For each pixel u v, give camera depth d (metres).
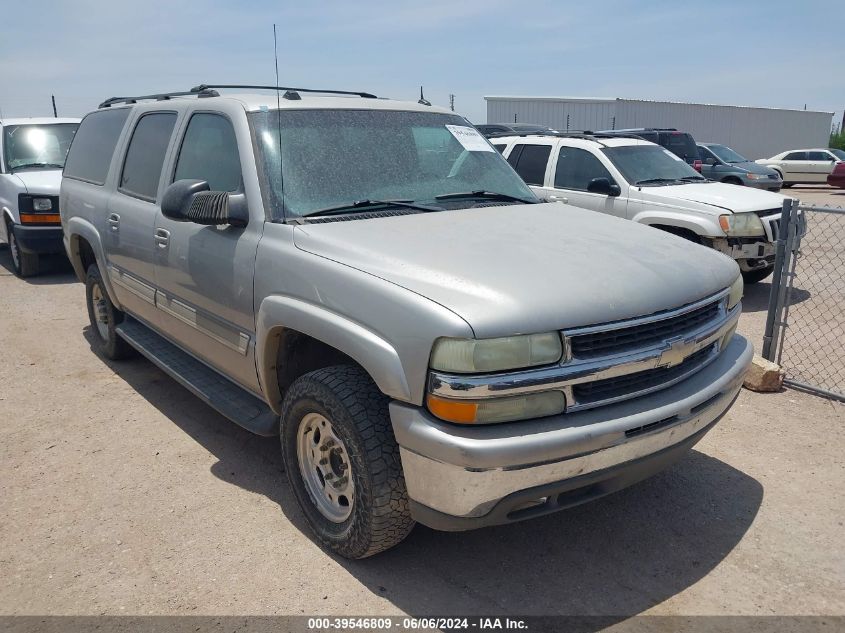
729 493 3.76
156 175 4.54
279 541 3.37
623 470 2.77
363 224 3.36
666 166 8.73
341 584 3.05
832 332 6.79
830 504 3.64
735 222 7.48
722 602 2.92
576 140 8.79
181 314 4.21
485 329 2.51
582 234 3.37
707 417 3.07
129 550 3.31
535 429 2.58
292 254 3.22
